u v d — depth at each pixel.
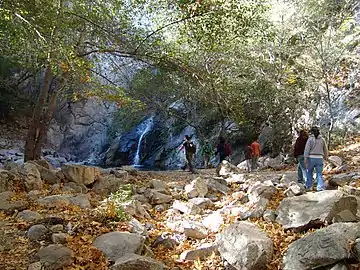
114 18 13.34
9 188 8.33
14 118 31.33
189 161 15.39
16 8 8.51
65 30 11.75
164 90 22.84
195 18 11.62
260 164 17.72
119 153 33.84
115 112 33.06
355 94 16.77
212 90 15.31
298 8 18.53
